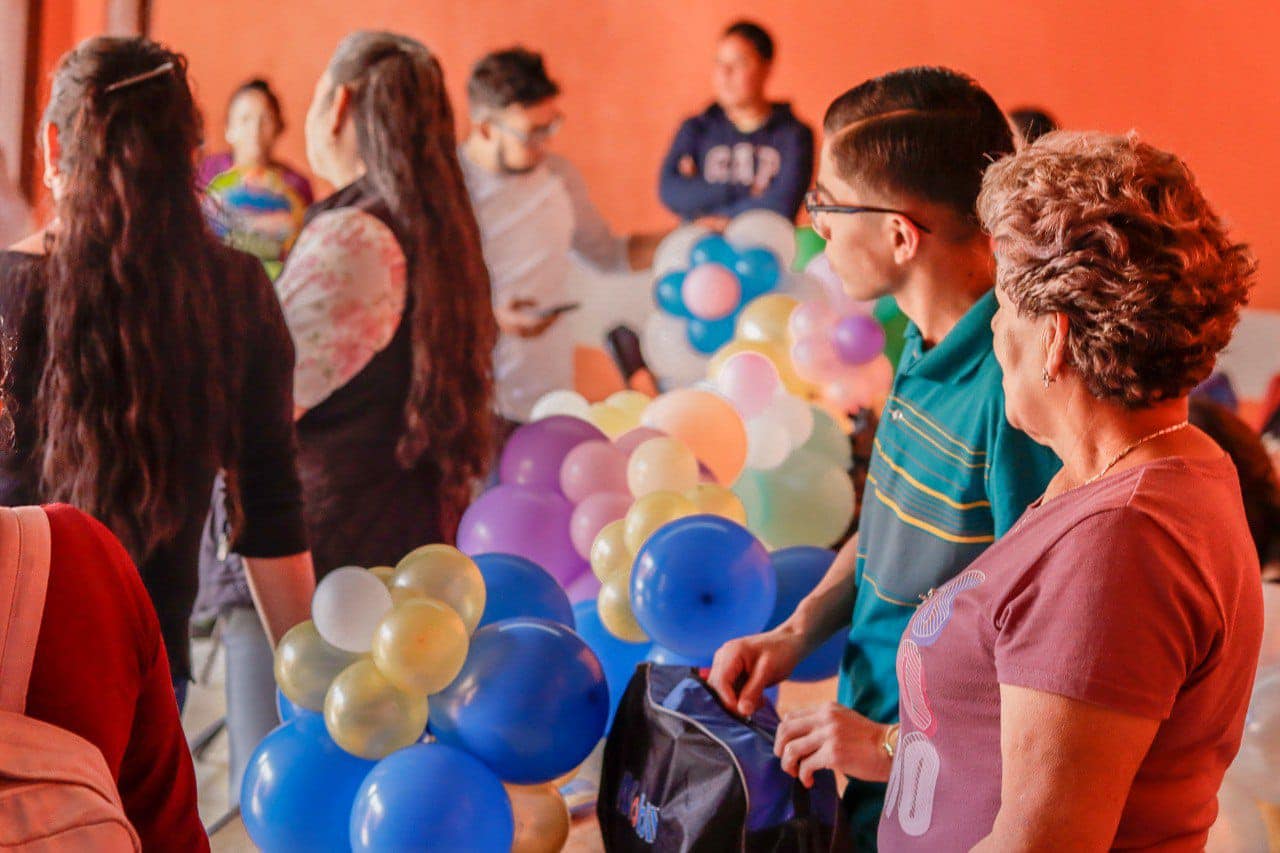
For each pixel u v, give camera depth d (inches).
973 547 53.4
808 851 51.8
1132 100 204.4
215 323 78.7
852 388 118.8
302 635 70.5
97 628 34.7
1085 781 34.4
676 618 66.4
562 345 170.7
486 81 158.2
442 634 64.1
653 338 143.0
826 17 206.5
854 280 58.1
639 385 163.0
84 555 35.5
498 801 64.5
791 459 99.9
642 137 209.8
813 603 64.0
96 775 32.3
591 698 66.3
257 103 180.5
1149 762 36.9
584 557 91.4
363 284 94.8
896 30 205.9
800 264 142.6
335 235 94.7
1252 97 201.2
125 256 74.1
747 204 184.7
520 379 168.1
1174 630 34.8
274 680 93.0
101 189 73.5
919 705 42.6
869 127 54.9
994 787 39.1
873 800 57.9
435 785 62.4
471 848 62.3
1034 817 34.7
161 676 39.0
